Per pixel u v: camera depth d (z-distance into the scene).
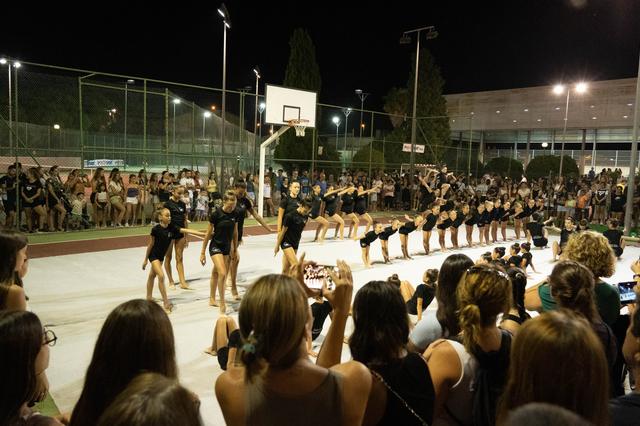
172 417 1.23
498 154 50.66
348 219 20.53
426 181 23.70
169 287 8.95
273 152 25.75
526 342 1.73
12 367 1.81
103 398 1.97
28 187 13.86
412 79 34.97
